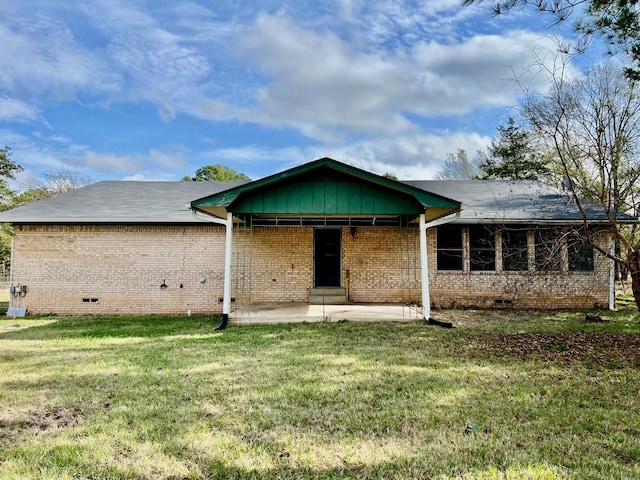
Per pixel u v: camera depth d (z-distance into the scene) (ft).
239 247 43.91
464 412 13.75
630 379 17.42
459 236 44.16
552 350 23.07
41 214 42.39
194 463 10.44
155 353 22.86
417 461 10.47
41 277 42.55
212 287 42.83
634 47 23.81
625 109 28.50
